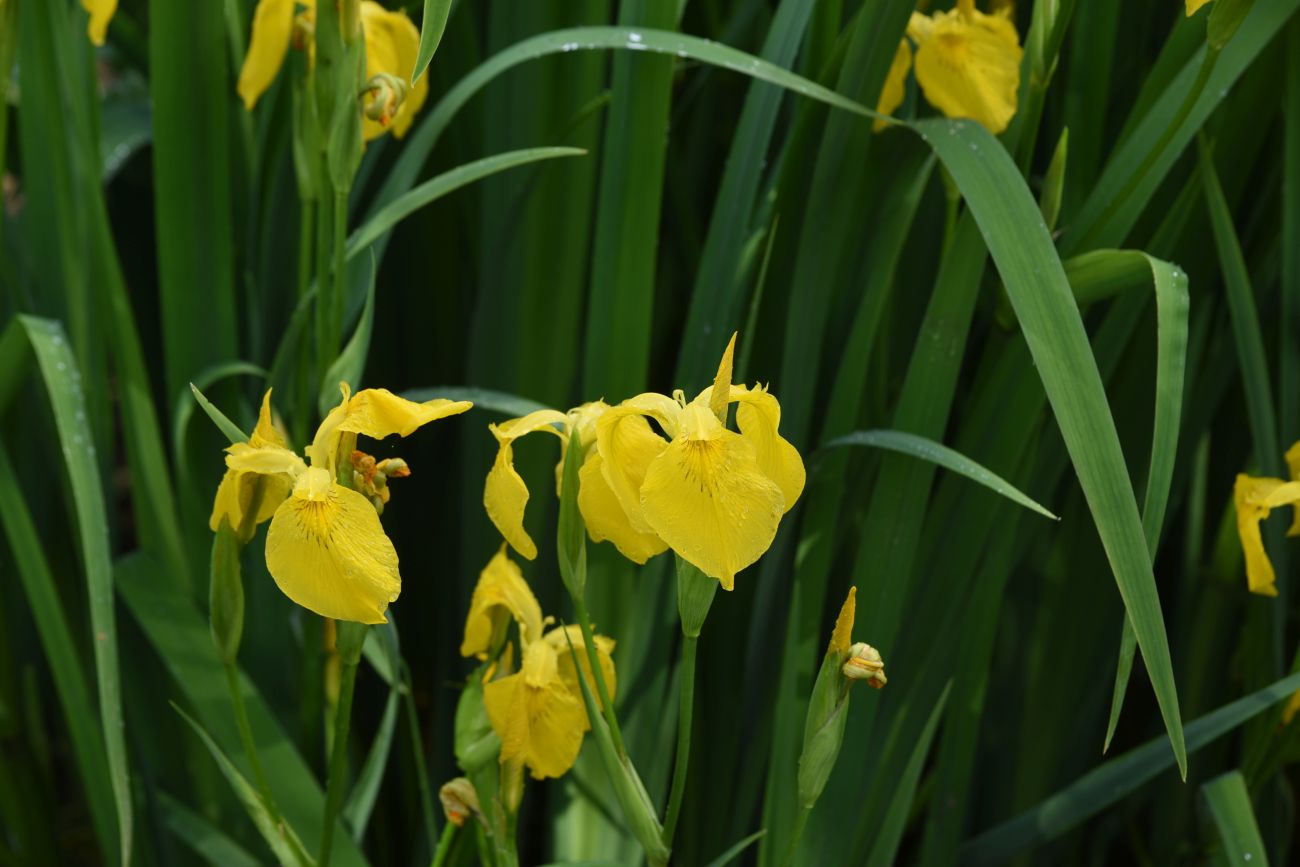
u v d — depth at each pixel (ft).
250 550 6.22
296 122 5.99
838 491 5.95
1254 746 6.05
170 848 6.33
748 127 6.03
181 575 6.32
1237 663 6.41
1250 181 6.30
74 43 6.14
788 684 5.95
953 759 6.13
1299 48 5.98
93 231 6.17
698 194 6.71
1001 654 6.44
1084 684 6.36
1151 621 5.40
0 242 6.28
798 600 5.97
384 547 5.28
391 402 5.33
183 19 6.04
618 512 5.33
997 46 5.94
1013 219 5.65
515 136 6.28
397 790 6.79
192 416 6.22
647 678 6.15
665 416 5.23
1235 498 5.89
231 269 6.21
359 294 6.16
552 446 6.29
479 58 6.62
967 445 5.97
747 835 6.18
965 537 5.97
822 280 5.96
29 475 6.61
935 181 6.21
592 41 5.89
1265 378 6.03
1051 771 6.40
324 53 5.81
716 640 6.24
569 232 6.24
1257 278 6.28
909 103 6.12
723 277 6.06
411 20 6.48
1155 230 6.13
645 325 6.11
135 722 6.31
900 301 6.25
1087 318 6.18
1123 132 5.99
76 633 6.65
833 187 5.92
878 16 5.81
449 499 6.83
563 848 6.17
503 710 5.54
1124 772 6.01
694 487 5.18
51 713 7.66
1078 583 6.31
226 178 6.15
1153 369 6.16
